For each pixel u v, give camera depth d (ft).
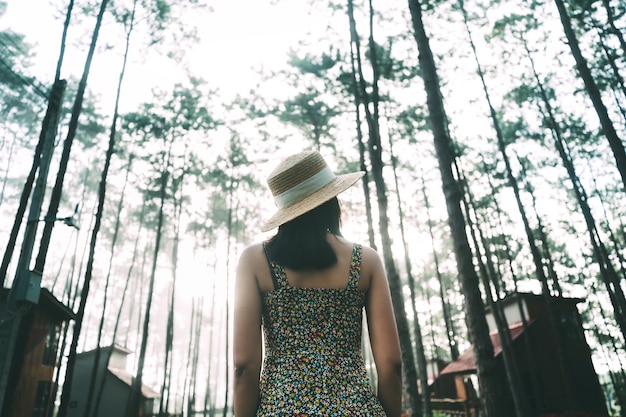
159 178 90.17
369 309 4.35
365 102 37.70
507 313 75.00
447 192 29.14
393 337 4.17
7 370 21.44
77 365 90.74
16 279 22.66
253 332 4.01
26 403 48.98
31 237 24.02
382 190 34.63
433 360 98.58
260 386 3.91
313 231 4.35
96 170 91.81
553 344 67.56
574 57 37.60
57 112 30.04
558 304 71.26
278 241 4.36
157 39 52.80
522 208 65.36
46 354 54.90
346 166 72.79
